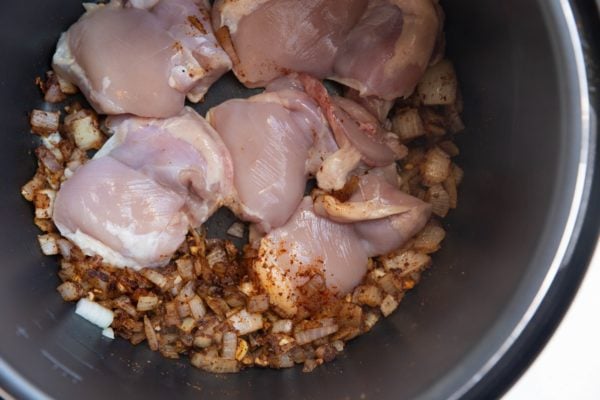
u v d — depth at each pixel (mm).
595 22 359
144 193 436
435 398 368
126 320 445
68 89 457
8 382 368
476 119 447
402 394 383
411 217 446
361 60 451
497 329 365
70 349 415
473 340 375
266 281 448
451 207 459
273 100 450
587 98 355
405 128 469
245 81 461
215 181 441
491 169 427
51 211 443
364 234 454
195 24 447
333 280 450
